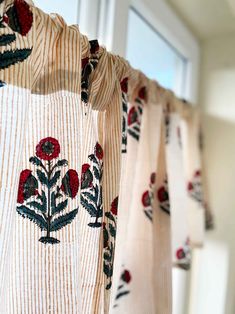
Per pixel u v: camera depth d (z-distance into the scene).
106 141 0.58
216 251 1.16
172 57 1.11
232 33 1.13
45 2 0.63
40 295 0.46
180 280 1.14
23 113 0.41
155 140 0.75
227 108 1.15
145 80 0.73
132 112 0.72
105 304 0.53
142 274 0.72
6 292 0.43
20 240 0.46
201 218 1.00
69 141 0.47
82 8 0.71
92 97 0.55
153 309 0.70
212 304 1.16
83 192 0.54
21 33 0.41
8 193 0.39
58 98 0.48
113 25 0.73
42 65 0.47
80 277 0.50
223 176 1.15
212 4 0.93
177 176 0.88
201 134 1.09
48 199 0.47
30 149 0.47
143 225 0.72
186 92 1.15
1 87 0.39
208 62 1.18
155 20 0.89
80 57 0.49
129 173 0.69
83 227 0.54
